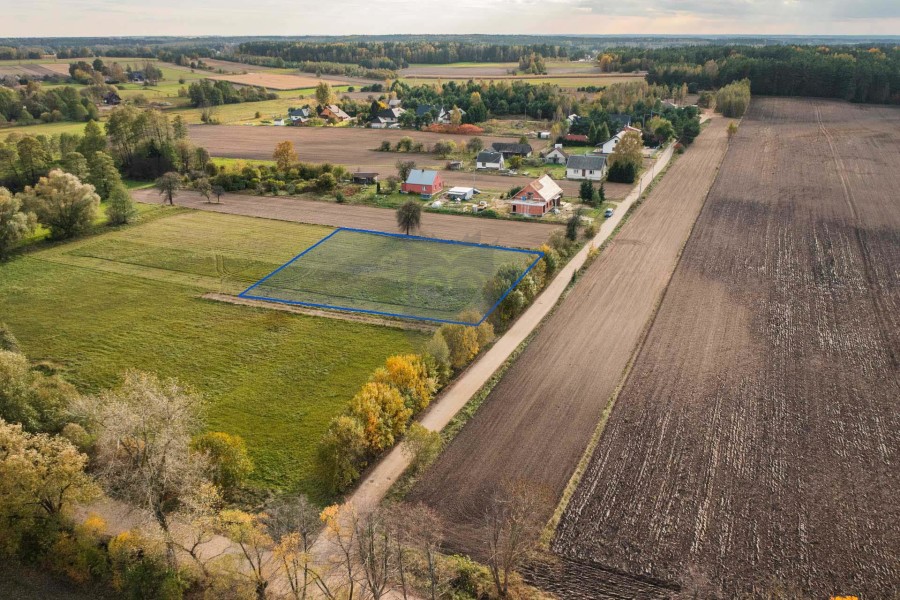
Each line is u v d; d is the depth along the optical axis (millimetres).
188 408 37500
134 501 32875
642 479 38062
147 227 87812
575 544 33375
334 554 32469
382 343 54688
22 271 71312
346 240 82188
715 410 44844
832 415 44188
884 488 37312
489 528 33000
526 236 83562
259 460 39938
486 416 44531
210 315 60250
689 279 68250
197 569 31234
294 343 54781
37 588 30953
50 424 38781
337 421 37625
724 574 31469
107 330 57125
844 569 31750
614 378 49062
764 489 37188
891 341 54312
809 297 63250
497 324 57750
